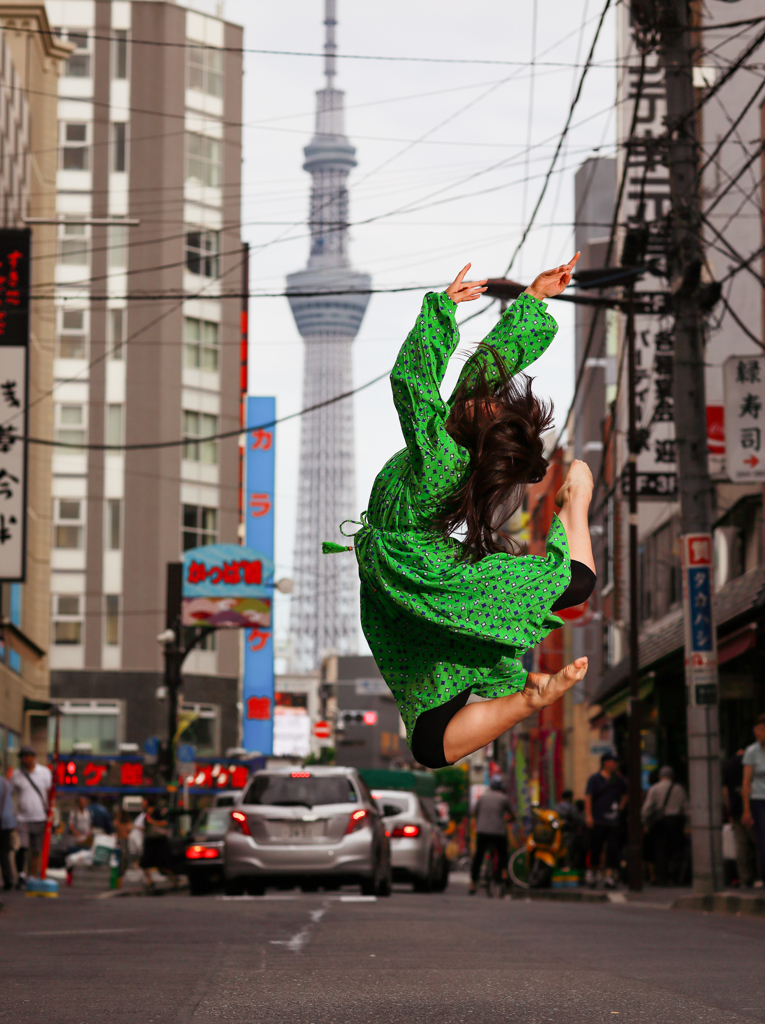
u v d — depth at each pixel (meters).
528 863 21.55
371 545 3.78
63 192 59.25
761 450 18.59
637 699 19.62
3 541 23.92
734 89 24.89
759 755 13.09
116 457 58.59
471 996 5.12
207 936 8.73
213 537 59.94
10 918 11.52
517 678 3.69
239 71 62.28
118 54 59.94
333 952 7.34
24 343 23.89
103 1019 4.48
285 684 126.25
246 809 15.79
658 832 20.48
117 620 57.84
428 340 3.82
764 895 13.41
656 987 5.45
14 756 38.03
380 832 16.48
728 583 23.58
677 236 15.63
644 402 25.62
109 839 24.86
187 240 59.97
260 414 59.12
